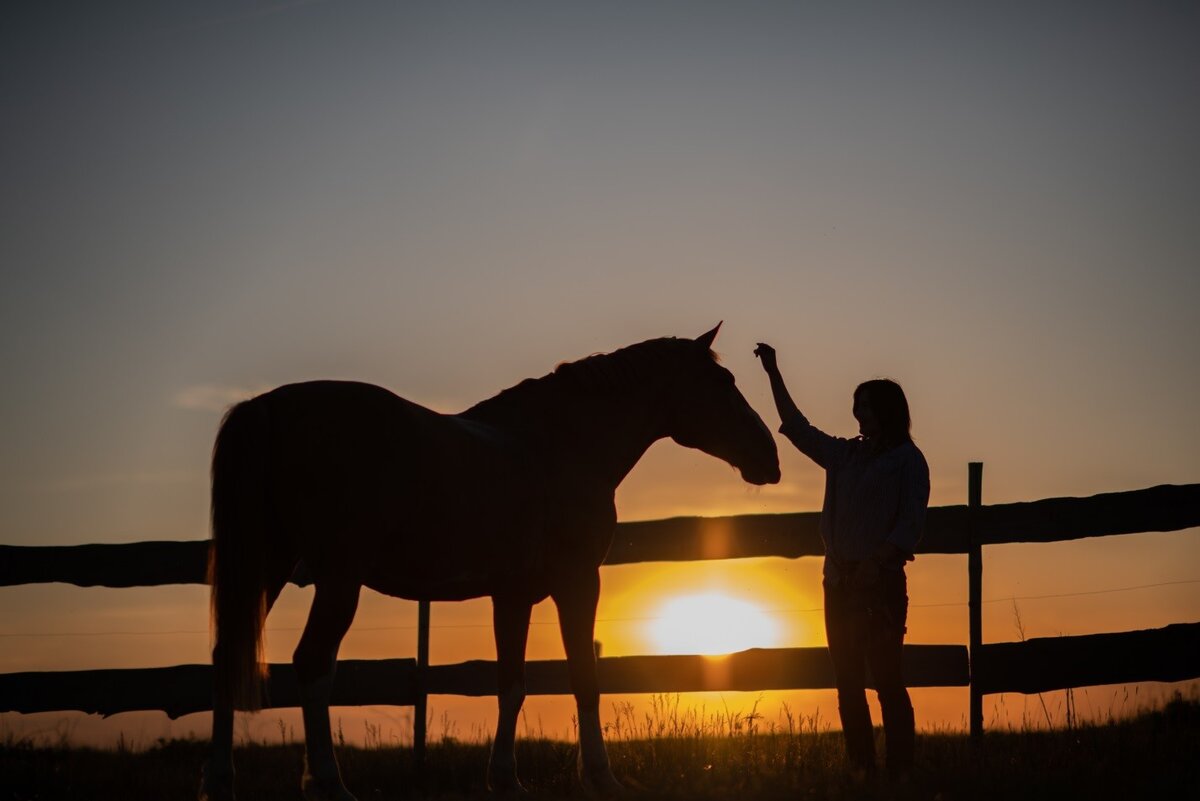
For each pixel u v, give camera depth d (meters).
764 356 8.69
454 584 7.79
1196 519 9.70
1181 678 9.73
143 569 10.54
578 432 8.85
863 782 7.45
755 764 8.67
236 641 6.73
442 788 9.38
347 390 7.24
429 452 7.37
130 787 9.39
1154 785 7.26
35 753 10.67
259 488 6.93
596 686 8.41
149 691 10.44
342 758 10.66
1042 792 7.16
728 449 9.58
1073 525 9.89
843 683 8.02
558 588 8.45
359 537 7.02
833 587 8.01
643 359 9.29
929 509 10.11
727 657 10.13
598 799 7.88
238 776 10.08
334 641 6.95
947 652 9.93
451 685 10.36
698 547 10.37
